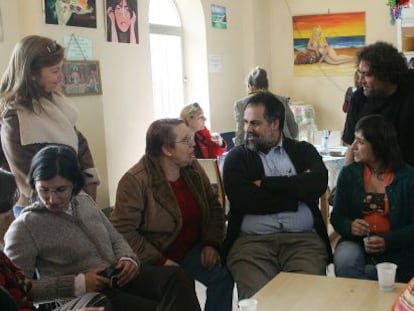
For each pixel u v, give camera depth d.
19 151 2.44
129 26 4.30
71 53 3.71
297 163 2.77
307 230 2.74
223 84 6.03
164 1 5.48
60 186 2.04
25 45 2.46
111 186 4.18
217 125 5.95
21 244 2.05
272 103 2.73
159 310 2.19
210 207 2.79
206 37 5.66
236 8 6.22
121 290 2.25
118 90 4.21
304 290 2.13
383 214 2.61
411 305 1.64
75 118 2.71
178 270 2.31
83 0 3.80
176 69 5.68
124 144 4.30
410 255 2.55
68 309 1.89
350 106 2.96
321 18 6.43
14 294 1.79
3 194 1.77
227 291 2.64
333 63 6.43
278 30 6.70
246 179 2.72
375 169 2.64
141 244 2.51
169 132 2.56
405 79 2.74
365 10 6.22
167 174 2.64
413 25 5.95
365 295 2.07
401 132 2.75
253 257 2.61
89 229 2.21
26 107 2.45
